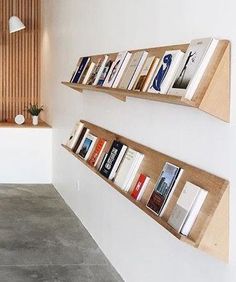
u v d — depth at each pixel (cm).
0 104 802
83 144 454
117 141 372
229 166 226
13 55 802
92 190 486
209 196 232
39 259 427
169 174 269
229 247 226
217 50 225
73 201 586
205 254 246
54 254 440
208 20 244
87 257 432
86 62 461
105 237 435
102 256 435
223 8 229
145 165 315
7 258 429
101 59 411
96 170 382
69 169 608
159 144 307
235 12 219
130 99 361
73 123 573
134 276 353
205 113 247
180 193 255
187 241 224
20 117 760
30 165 738
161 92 258
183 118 273
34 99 817
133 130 355
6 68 801
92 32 477
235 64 220
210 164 243
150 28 322
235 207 221
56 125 696
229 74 223
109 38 418
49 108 750
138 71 311
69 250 450
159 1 306
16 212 583
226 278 228
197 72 227
